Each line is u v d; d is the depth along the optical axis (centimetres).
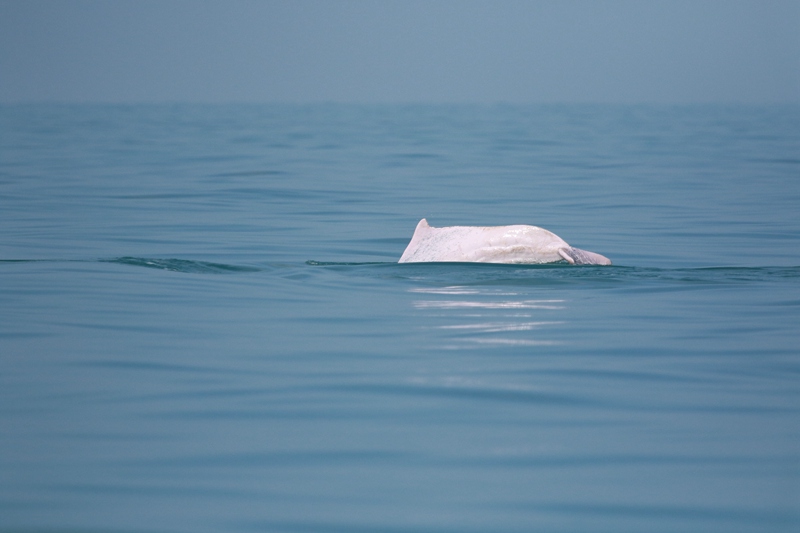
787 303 3400
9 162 11175
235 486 1780
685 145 15888
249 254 4894
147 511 1670
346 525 1630
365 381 2417
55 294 3512
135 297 3475
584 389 2372
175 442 1991
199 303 3375
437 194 8169
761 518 1667
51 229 5744
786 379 2475
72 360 2609
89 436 2022
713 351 2738
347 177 9806
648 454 1947
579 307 3291
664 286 3678
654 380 2456
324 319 3117
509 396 2308
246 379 2436
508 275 3788
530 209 7100
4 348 2734
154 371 2506
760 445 1998
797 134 19638
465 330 2956
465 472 1852
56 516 1648
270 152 13850
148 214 6631
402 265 4028
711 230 5897
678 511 1694
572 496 1750
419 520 1653
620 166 11338
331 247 5203
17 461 1884
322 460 1903
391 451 1952
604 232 5853
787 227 5978
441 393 2327
